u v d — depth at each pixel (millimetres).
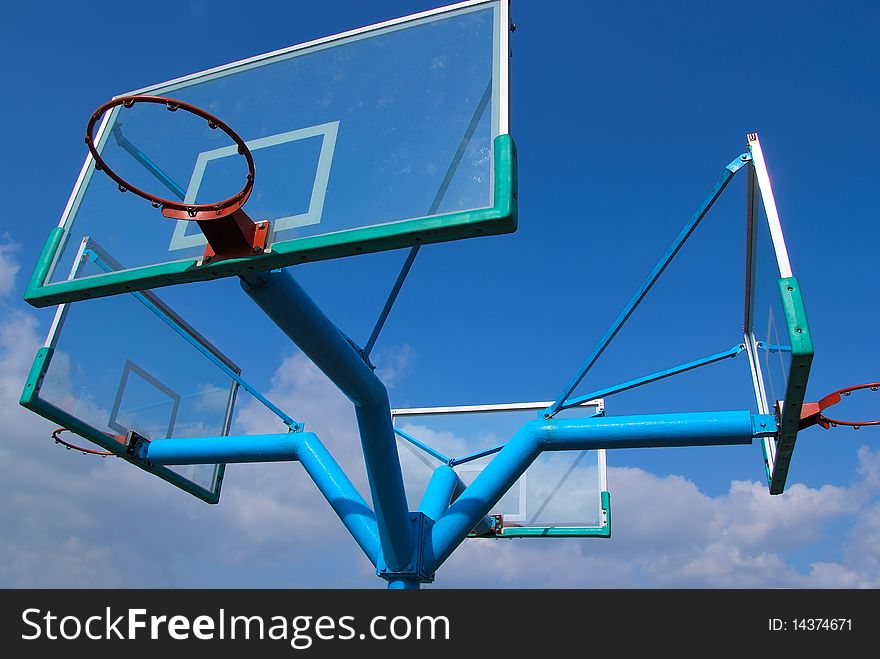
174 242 4801
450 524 7016
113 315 8117
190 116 5457
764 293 6836
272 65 5508
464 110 4582
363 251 4273
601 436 6914
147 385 8398
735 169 6242
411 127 4676
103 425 7656
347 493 7395
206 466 9391
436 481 8422
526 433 7160
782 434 6156
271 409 8164
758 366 7602
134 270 4750
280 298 4879
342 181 4570
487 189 4152
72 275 4977
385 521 6617
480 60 4754
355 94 5055
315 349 5348
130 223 5082
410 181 4395
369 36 5316
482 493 7086
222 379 9742
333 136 4871
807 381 5355
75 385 7402
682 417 6742
